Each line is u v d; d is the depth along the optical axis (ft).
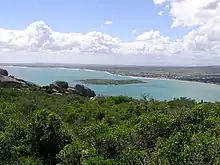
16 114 61.11
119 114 73.97
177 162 24.85
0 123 46.73
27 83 149.48
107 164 30.50
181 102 96.17
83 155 32.53
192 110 43.37
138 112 77.41
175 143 26.16
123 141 35.88
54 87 144.15
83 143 35.37
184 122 40.32
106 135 35.83
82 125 58.70
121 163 30.22
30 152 40.86
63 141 42.14
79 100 109.40
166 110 71.31
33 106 79.00
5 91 109.29
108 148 35.22
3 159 36.09
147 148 35.45
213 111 43.88
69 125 60.18
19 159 37.32
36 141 41.52
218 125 34.73
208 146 25.25
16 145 41.19
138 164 28.91
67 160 33.58
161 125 37.04
